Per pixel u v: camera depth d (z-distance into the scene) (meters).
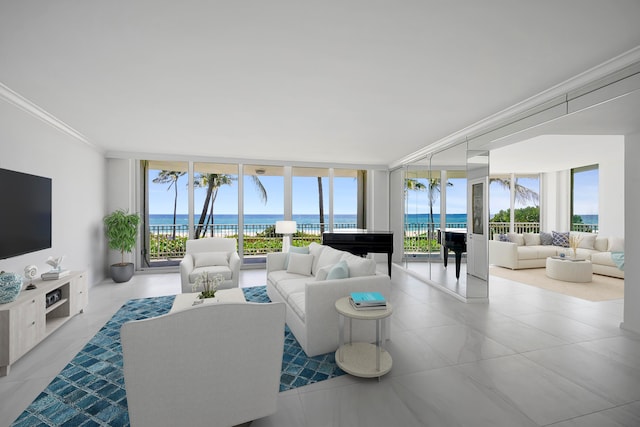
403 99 3.11
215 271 4.28
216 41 2.05
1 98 2.88
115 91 2.89
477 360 2.52
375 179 7.48
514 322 3.40
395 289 4.91
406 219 6.38
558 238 7.27
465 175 4.35
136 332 1.26
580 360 2.53
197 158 6.15
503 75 2.57
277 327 1.54
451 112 3.52
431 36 1.99
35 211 3.28
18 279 2.53
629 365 2.45
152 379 1.32
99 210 5.31
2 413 1.86
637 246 3.11
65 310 3.28
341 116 3.66
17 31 1.90
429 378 2.25
